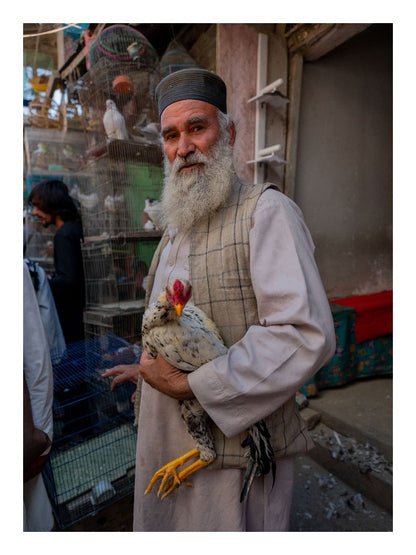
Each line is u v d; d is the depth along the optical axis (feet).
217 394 2.81
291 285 2.79
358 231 11.35
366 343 9.89
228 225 3.20
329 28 8.20
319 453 7.88
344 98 10.48
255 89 8.97
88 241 9.16
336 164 10.64
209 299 3.24
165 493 3.34
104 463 6.04
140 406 3.95
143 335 3.14
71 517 5.34
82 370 6.89
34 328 4.48
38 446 4.21
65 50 13.58
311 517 6.44
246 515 3.48
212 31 10.08
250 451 3.05
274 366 2.74
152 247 9.02
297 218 3.14
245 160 9.06
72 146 13.74
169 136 3.42
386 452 7.14
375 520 6.33
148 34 11.46
